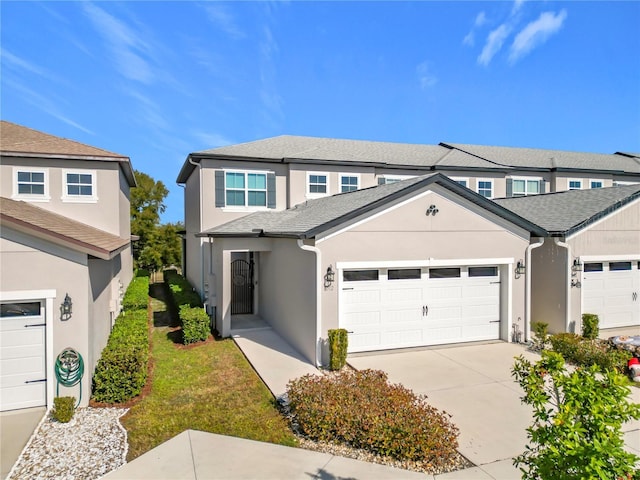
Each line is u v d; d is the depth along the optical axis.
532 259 13.84
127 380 7.75
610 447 3.08
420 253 10.82
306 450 5.91
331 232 9.91
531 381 3.95
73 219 14.77
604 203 13.62
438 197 10.99
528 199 18.14
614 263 13.48
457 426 6.59
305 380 7.25
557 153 27.02
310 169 18.47
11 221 6.96
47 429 6.60
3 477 5.25
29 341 7.42
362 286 10.42
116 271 14.75
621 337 10.55
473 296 11.62
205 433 6.45
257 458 5.68
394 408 6.11
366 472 5.32
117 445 6.07
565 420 3.40
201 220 16.92
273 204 17.89
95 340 8.60
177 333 13.17
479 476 5.22
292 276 11.45
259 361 10.03
